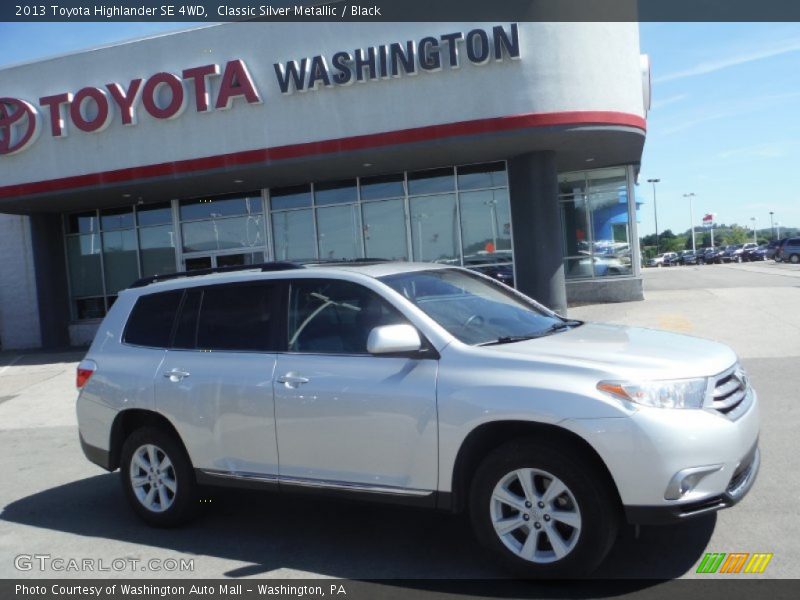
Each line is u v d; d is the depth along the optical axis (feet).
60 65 59.21
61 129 58.80
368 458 15.42
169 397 18.24
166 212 67.97
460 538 16.94
